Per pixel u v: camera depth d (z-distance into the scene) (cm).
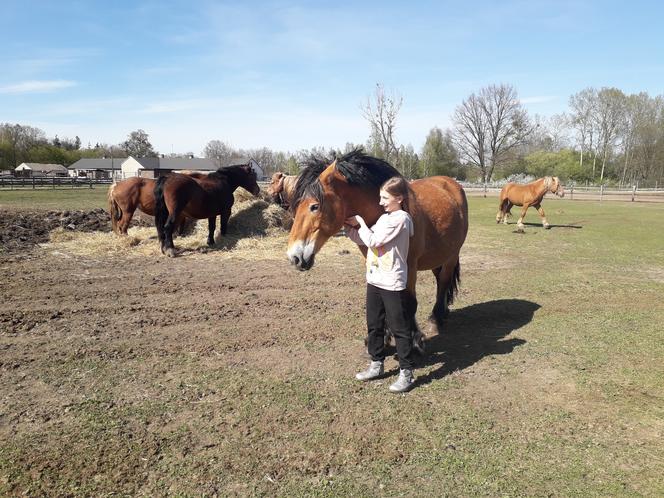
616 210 2208
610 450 289
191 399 351
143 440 295
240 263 871
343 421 320
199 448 288
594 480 260
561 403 349
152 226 1255
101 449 285
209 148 7662
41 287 669
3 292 638
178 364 416
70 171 7762
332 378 388
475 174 6719
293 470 267
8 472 262
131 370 402
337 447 289
